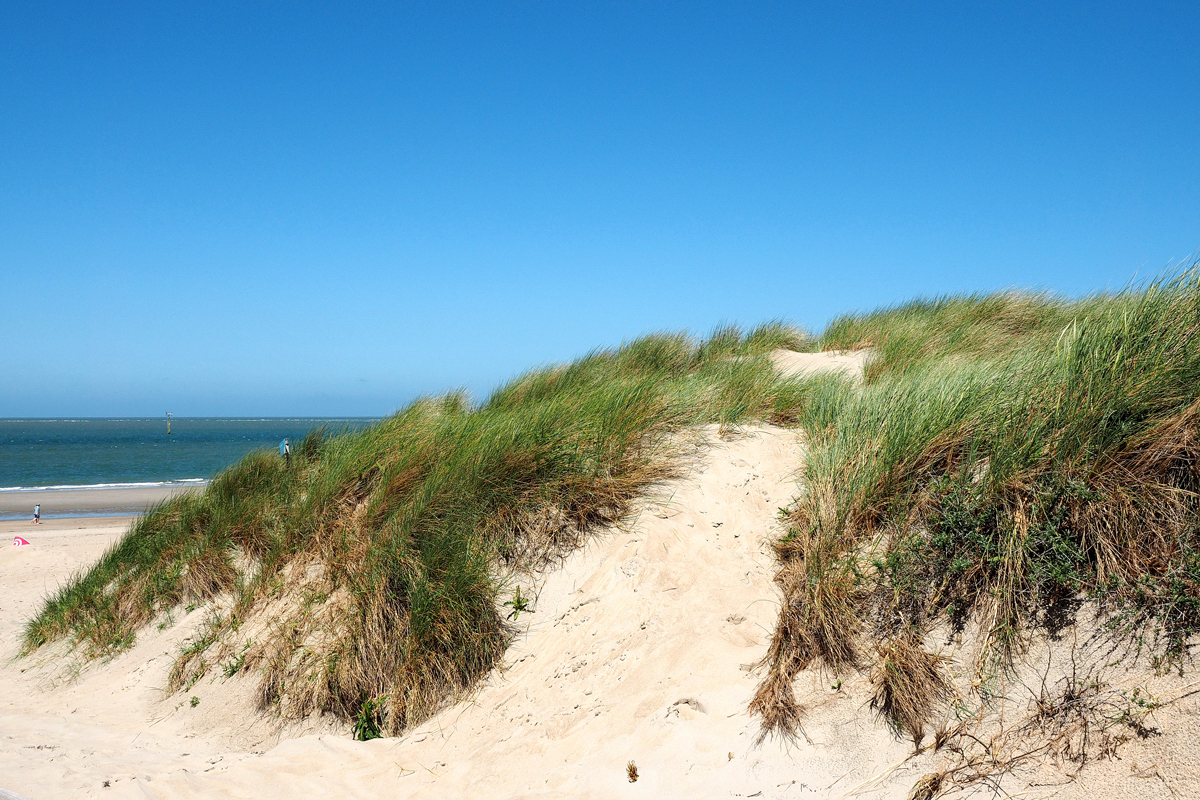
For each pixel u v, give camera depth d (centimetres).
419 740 473
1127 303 427
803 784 320
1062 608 320
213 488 886
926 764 302
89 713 608
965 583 353
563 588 559
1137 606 298
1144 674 279
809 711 352
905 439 448
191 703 579
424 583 538
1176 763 247
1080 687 290
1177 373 353
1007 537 344
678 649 453
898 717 325
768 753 342
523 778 400
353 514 694
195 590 743
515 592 566
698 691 404
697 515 589
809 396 750
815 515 457
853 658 364
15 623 898
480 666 520
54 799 427
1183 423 335
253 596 665
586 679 465
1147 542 317
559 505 612
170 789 435
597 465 633
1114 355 372
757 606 476
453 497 607
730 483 628
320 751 480
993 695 309
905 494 424
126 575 806
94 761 497
